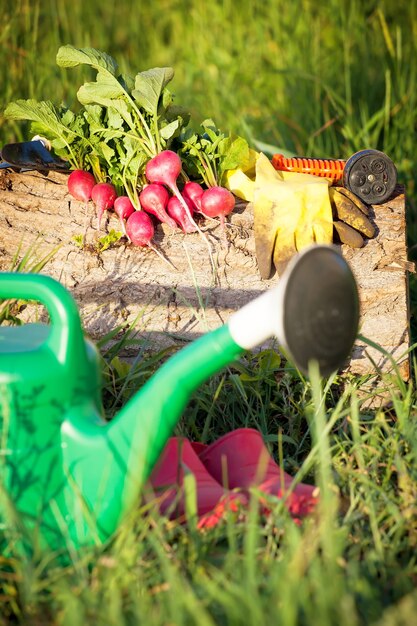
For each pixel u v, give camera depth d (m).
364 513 1.61
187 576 1.46
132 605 1.36
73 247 2.25
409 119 3.62
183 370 1.40
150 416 1.41
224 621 1.34
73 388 1.48
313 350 1.33
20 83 3.83
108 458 1.44
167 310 2.21
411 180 3.38
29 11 4.20
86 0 4.93
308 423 2.02
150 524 1.57
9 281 1.46
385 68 3.95
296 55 4.25
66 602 1.33
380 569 1.48
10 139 3.55
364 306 2.22
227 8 4.82
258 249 2.22
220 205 2.24
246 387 2.14
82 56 2.24
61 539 1.49
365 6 4.39
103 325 2.19
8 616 1.43
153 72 2.25
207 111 4.21
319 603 1.27
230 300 2.22
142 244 2.24
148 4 5.20
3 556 1.47
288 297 1.31
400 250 2.27
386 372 2.18
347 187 2.33
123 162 2.29
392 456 1.77
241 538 1.53
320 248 1.34
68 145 2.31
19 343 1.54
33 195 2.32
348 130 3.52
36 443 1.47
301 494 1.63
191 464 1.73
